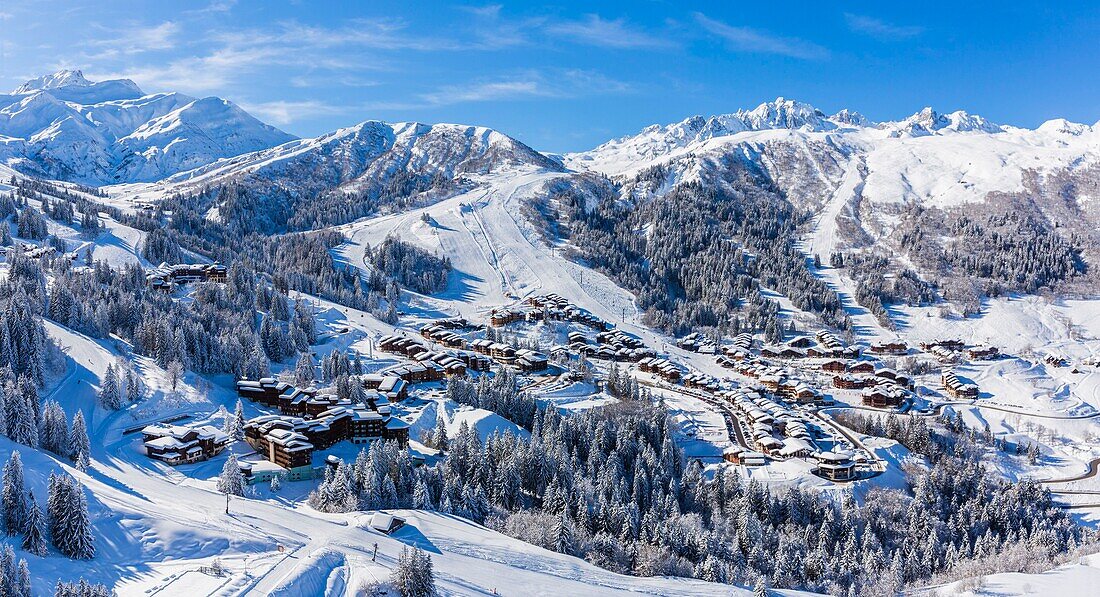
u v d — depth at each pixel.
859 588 131.50
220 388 196.50
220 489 132.62
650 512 137.50
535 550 123.38
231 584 94.50
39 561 95.81
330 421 164.38
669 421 198.38
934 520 153.75
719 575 124.81
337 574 101.44
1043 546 147.12
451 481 140.25
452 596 99.69
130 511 109.06
